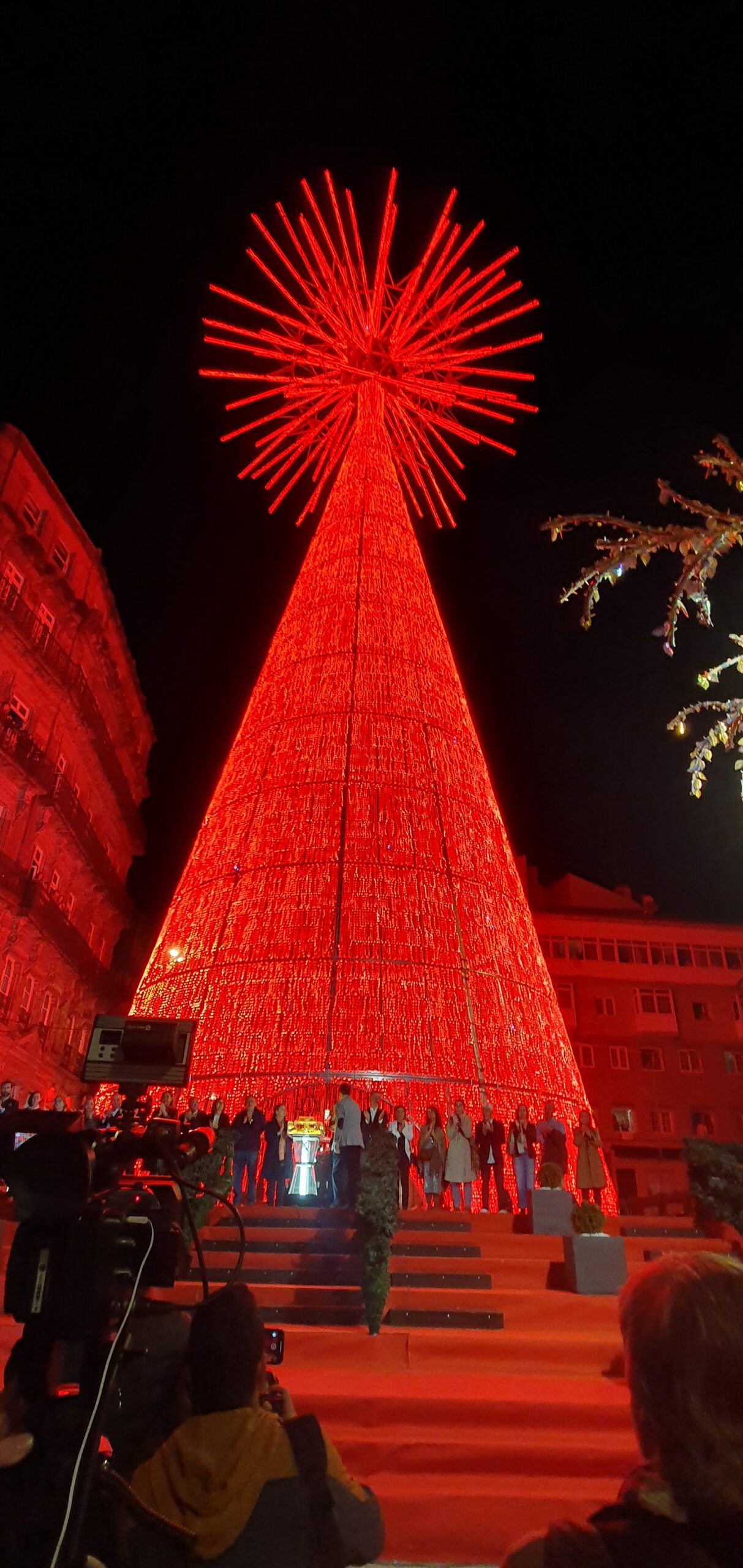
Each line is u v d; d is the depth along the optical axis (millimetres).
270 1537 2348
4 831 25172
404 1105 19094
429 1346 8578
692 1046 40062
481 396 28203
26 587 26125
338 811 22703
